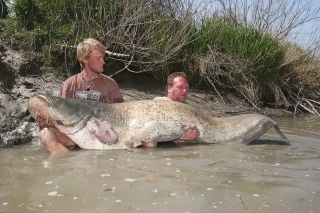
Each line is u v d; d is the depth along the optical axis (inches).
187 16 340.5
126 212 96.3
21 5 303.9
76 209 97.6
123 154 159.0
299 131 244.2
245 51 363.6
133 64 324.8
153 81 337.1
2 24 310.5
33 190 110.5
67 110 167.6
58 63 297.7
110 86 200.8
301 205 103.3
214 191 112.1
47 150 163.9
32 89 250.2
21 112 211.6
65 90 191.8
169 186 115.4
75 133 169.8
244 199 106.6
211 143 186.4
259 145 185.5
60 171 129.6
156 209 98.3
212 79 365.1
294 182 122.6
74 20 312.0
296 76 421.4
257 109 350.3
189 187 115.0
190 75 355.3
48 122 168.7
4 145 173.0
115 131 173.2
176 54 335.9
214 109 322.3
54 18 305.9
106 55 308.5
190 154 160.1
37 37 297.7
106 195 107.2
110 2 308.7
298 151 173.0
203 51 358.0
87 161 144.8
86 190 110.8
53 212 95.6
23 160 145.8
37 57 289.0
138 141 172.7
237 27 387.5
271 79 384.5
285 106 378.3
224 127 189.6
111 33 300.5
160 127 175.0
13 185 114.7
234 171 134.0
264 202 104.7
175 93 200.8
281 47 394.3
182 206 100.7
